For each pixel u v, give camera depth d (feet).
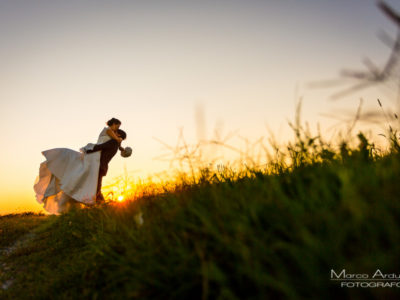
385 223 3.50
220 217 5.29
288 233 4.10
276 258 3.92
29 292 7.89
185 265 4.88
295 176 5.65
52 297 7.13
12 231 16.61
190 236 5.50
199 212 5.72
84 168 19.75
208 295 4.64
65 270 8.66
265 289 4.04
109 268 7.15
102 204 12.83
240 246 4.20
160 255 5.67
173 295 4.67
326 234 3.83
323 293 3.29
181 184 8.38
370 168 4.84
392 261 3.14
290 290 3.24
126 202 11.11
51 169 19.27
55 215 19.08
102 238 9.13
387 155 6.51
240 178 7.79
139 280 5.35
